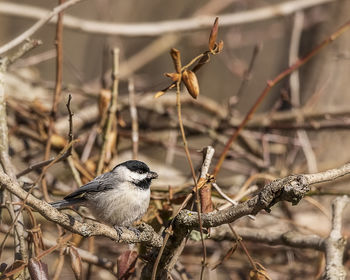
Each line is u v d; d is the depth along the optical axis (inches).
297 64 346.9
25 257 237.0
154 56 577.3
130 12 732.0
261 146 496.7
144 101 457.4
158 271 250.1
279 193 209.5
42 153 416.8
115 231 238.4
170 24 493.4
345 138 457.4
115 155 382.6
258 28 775.1
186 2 748.6
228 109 447.8
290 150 459.5
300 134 415.8
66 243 234.7
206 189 247.3
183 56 607.5
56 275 271.3
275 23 708.0
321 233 348.5
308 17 535.8
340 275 267.1
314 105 458.6
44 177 317.7
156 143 428.5
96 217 308.8
